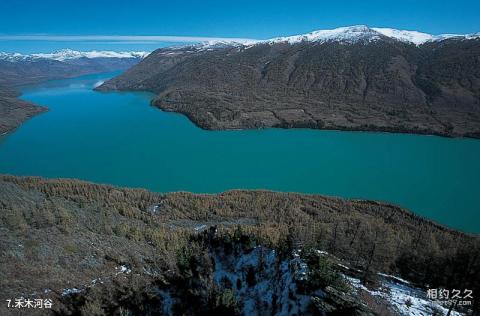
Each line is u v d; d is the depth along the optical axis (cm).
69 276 5234
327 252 7044
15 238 5612
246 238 6412
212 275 5788
